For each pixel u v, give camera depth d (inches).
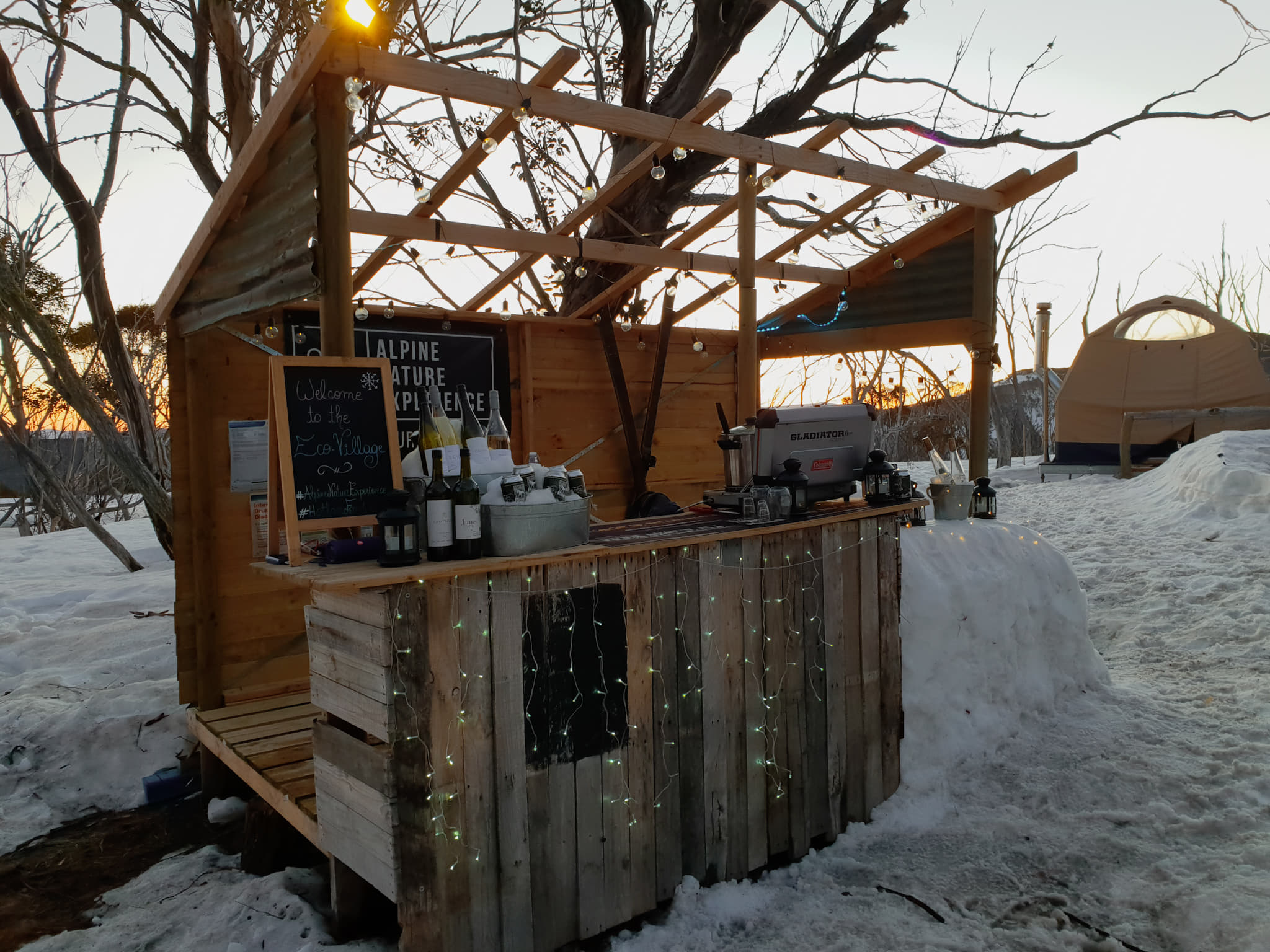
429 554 91.9
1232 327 456.4
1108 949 95.3
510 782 92.6
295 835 122.6
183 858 129.6
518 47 292.4
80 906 116.6
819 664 126.0
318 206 105.5
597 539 107.3
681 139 142.7
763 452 128.5
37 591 317.7
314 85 105.6
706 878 111.2
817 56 286.0
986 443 211.9
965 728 145.6
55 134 265.1
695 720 110.0
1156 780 132.1
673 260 205.6
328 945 99.6
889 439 765.3
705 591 111.0
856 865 118.6
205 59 268.2
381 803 87.7
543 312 327.3
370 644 88.3
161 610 259.1
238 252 130.1
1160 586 247.3
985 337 209.2
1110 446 477.4
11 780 153.3
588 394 221.9
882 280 232.5
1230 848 112.1
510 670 92.7
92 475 670.5
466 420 121.0
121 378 274.2
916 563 150.6
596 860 99.9
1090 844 118.5
